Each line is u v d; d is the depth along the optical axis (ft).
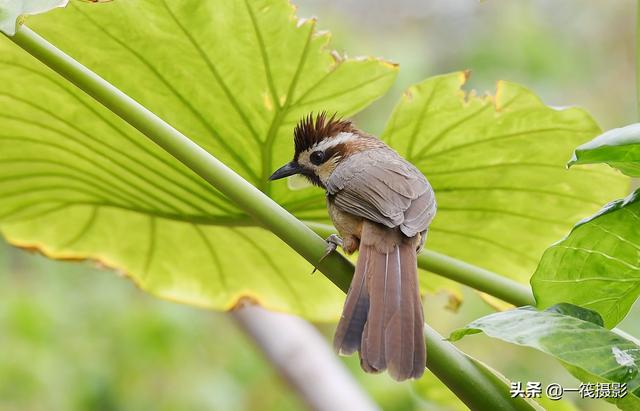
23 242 29.45
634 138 16.55
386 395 47.73
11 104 25.41
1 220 28.96
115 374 50.11
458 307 29.04
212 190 25.96
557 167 26.13
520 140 25.80
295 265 29.09
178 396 50.65
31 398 48.47
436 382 27.99
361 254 20.88
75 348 50.06
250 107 25.36
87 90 20.02
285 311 30.07
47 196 28.30
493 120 25.48
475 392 17.72
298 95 25.20
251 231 27.81
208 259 29.32
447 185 26.86
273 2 23.86
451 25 61.67
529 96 24.98
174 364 50.98
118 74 25.11
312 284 29.71
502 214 27.27
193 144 19.81
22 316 49.21
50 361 48.91
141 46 24.49
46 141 26.40
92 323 51.29
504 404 17.60
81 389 49.21
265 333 39.14
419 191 23.06
